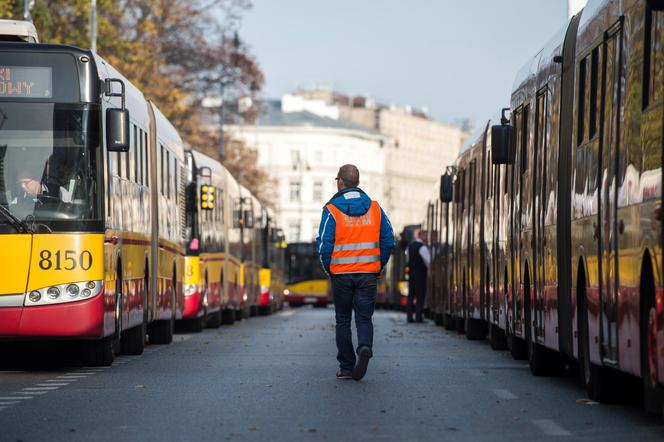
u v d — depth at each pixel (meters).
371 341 35.72
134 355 48.56
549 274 35.19
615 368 26.73
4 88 38.88
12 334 38.03
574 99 31.97
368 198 35.69
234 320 92.00
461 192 67.31
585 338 30.56
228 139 183.88
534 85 39.38
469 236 61.66
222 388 33.66
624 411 28.03
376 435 23.83
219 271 81.12
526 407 28.88
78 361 43.84
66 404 29.69
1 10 85.75
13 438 23.62
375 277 35.72
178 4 136.00
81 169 38.69
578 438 23.33
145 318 49.84
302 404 29.48
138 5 126.06
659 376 22.55
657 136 22.75
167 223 57.78
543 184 36.62
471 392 32.59
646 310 23.97
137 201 47.34
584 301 30.75
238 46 143.50
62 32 105.56
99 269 38.53
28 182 38.47
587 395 31.55
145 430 24.69
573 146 31.91
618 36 26.58
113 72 43.81
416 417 26.83
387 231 35.69
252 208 107.00
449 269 73.44
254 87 145.62
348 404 29.48
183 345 56.50
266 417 26.84
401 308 146.38
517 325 41.94
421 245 87.38
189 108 143.62
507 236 45.06
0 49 38.91
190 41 139.75
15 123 38.75
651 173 23.20
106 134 39.62
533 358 38.22
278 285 152.00
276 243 147.62
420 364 43.28
